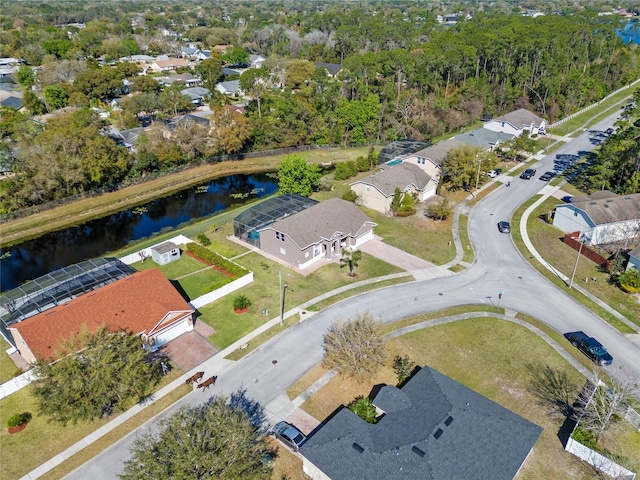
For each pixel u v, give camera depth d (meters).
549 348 37.16
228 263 48.56
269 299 43.53
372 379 34.38
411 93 96.56
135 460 26.33
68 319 35.34
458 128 97.88
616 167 65.44
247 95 125.75
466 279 46.41
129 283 39.47
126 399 30.52
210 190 76.06
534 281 46.06
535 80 108.06
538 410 31.56
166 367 34.78
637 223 52.22
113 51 165.00
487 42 107.75
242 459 24.14
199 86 137.38
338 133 91.38
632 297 43.62
